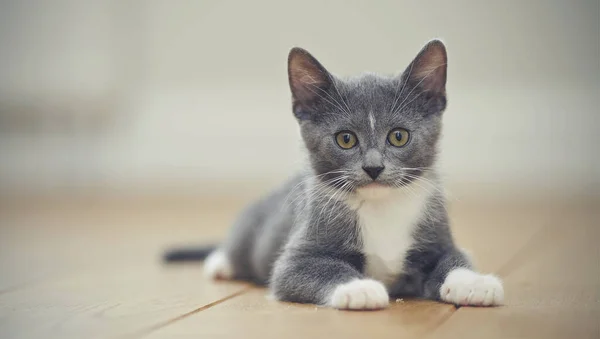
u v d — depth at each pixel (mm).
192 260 815
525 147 1216
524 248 804
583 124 1200
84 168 1352
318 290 591
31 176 1370
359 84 646
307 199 645
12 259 827
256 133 1262
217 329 529
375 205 624
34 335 528
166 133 1307
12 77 1315
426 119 643
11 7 1299
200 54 1263
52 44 1305
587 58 1188
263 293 649
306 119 658
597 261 725
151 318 560
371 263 625
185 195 1317
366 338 502
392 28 1181
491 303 567
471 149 1221
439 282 600
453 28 1192
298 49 652
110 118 1328
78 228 1048
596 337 499
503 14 1188
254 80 1253
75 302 615
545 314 544
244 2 1229
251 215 740
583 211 1079
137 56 1288
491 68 1201
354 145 631
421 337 501
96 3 1286
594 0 1174
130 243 929
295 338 505
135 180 1339
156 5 1265
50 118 1347
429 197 634
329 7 1194
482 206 1184
